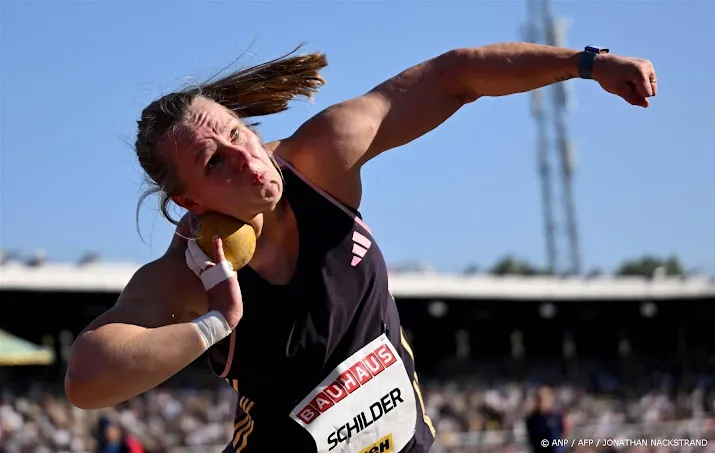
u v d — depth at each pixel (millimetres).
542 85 2621
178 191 2312
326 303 2393
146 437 17844
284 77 2543
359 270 2447
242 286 2373
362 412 2484
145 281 2291
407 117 2570
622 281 34781
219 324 2160
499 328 37625
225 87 2506
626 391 33312
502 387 30594
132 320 2199
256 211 2289
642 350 40031
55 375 26453
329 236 2422
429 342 37844
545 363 39500
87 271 24500
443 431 22000
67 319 26797
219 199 2260
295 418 2445
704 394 32406
